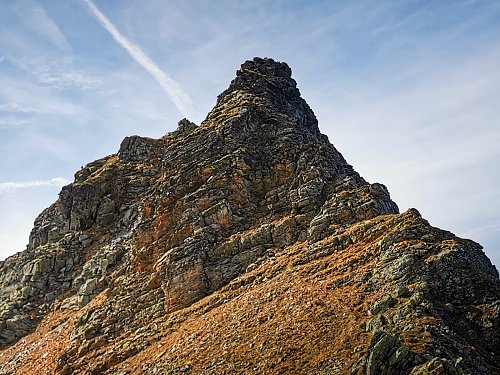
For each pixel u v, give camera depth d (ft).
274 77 257.75
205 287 154.10
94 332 154.81
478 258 128.77
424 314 103.30
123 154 265.75
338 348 102.27
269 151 196.34
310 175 175.83
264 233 162.40
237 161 186.39
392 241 131.54
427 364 87.76
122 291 168.86
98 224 234.79
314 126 265.75
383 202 162.20
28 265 220.84
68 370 141.49
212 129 202.69
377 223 144.05
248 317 126.31
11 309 203.00
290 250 153.58
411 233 132.26
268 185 185.26
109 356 138.41
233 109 214.69
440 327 100.01
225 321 128.98
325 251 144.36
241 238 162.50
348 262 132.77
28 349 175.32
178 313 147.02
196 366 114.11
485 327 105.29
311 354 103.96
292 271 140.97
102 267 199.41
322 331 109.60
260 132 205.77
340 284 124.98
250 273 150.71
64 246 228.02
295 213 167.32
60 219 244.83
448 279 115.34
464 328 105.81
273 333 114.52
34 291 211.00
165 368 118.73
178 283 155.12
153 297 159.43
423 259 120.98
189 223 171.94
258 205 179.11
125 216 227.40
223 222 171.01
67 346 155.74
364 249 135.64
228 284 151.02
